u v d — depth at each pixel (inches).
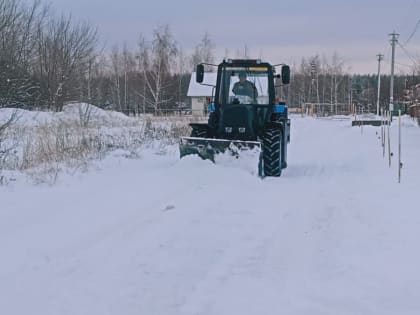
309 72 3031.5
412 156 683.4
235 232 287.7
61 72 1478.8
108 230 282.5
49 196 367.6
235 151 478.6
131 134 840.3
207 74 2383.1
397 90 2768.2
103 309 187.9
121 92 2422.5
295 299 200.4
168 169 484.1
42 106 1402.6
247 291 206.8
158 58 2266.2
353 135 1116.5
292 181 469.7
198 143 486.6
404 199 382.3
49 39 1486.2
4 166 472.4
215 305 193.2
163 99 2208.4
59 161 505.7
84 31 1574.8
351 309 192.7
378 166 581.0
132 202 353.1
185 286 209.9
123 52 2432.3
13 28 1120.8
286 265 237.5
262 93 524.4
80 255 241.9
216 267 232.2
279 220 318.0
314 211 343.0
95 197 367.2
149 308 189.3
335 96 2903.5
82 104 1413.6
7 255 239.9
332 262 242.1
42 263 230.8
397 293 208.1
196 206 344.8
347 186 443.2
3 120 693.3
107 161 536.7
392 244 269.6
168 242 264.5
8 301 193.8
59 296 198.2
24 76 1152.8
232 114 515.5
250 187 424.8
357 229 298.4
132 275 219.8
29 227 286.4
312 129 1357.0
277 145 498.3
